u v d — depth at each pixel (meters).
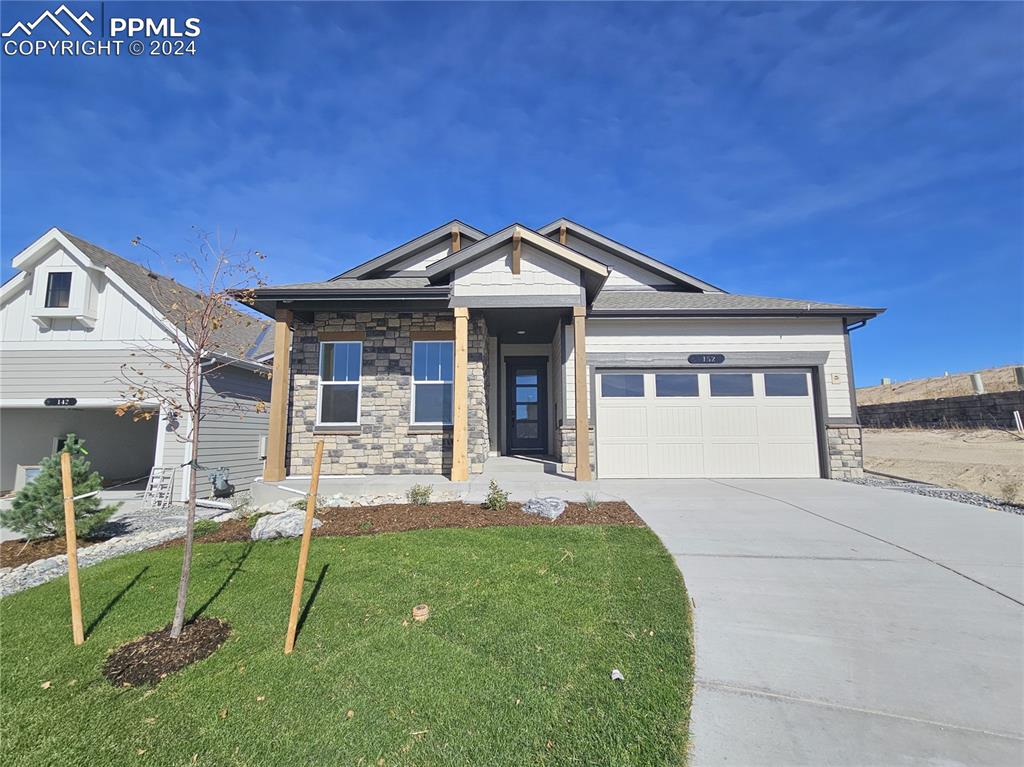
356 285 10.63
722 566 4.62
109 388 11.73
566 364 10.48
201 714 2.69
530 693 2.74
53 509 7.12
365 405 10.45
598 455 10.23
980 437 17.62
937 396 28.59
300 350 10.63
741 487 8.80
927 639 3.28
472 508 7.09
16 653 3.43
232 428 13.04
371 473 10.25
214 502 10.61
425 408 10.46
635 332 10.54
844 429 10.12
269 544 5.75
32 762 2.37
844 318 10.44
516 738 2.39
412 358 10.60
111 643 3.56
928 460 14.99
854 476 9.97
